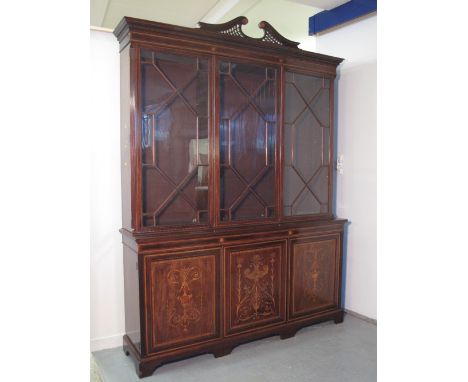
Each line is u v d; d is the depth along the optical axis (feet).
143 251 7.12
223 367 7.66
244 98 8.42
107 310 8.31
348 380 7.21
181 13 11.84
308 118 9.45
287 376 7.34
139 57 7.10
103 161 8.09
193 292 7.66
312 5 10.16
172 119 7.69
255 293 8.45
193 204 7.95
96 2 10.93
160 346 7.36
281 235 8.74
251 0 10.52
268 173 8.86
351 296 10.52
